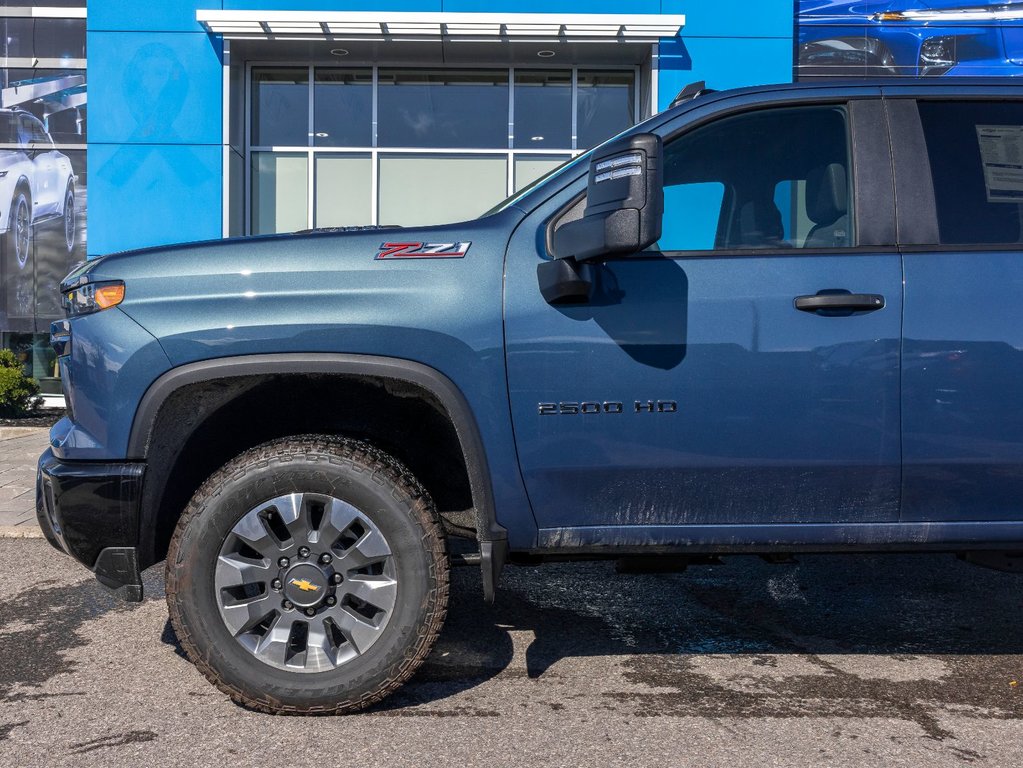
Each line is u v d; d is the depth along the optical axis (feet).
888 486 8.48
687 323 8.32
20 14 37.06
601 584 13.52
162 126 31.55
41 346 37.91
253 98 34.53
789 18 31.81
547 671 9.87
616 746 7.95
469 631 11.28
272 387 9.06
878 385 8.32
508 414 8.37
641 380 8.32
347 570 8.38
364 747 7.89
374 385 9.16
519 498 8.48
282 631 8.40
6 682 9.48
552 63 34.24
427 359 8.27
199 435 9.27
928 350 8.31
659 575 14.05
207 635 8.30
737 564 14.73
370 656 8.34
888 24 32.65
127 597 8.42
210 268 8.43
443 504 9.88
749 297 8.36
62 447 8.43
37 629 11.29
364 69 34.53
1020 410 8.33
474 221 8.87
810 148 8.93
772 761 7.66
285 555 8.35
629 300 8.35
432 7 31.81
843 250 8.52
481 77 34.71
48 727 8.32
